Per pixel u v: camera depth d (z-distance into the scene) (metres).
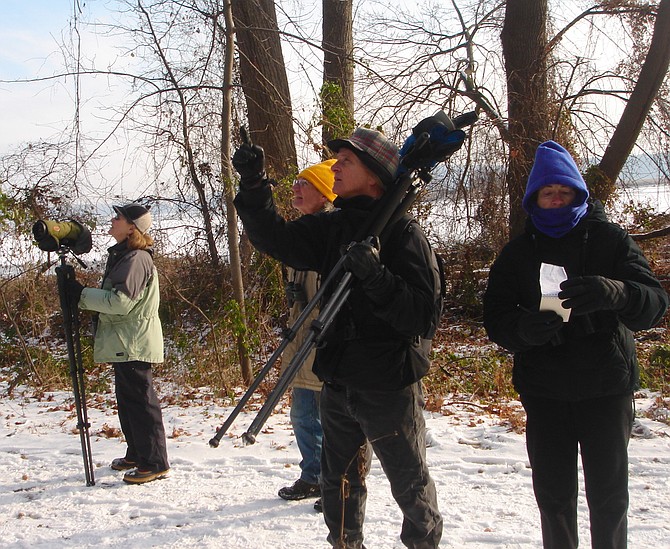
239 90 9.90
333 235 3.03
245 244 9.20
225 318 7.79
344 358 2.90
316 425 4.27
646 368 7.62
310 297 4.06
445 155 2.87
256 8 9.73
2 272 9.04
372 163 3.05
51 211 9.38
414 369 2.92
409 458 2.95
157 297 4.82
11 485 4.82
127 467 5.02
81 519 4.24
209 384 7.89
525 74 10.47
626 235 2.86
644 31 10.47
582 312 2.56
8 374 8.72
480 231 10.77
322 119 9.13
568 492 2.82
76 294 4.69
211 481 4.77
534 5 10.41
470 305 10.66
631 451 4.84
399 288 2.73
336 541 3.14
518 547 3.60
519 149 10.10
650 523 3.77
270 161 9.69
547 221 2.88
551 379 2.79
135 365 4.72
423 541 2.99
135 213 4.67
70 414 6.82
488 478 4.57
